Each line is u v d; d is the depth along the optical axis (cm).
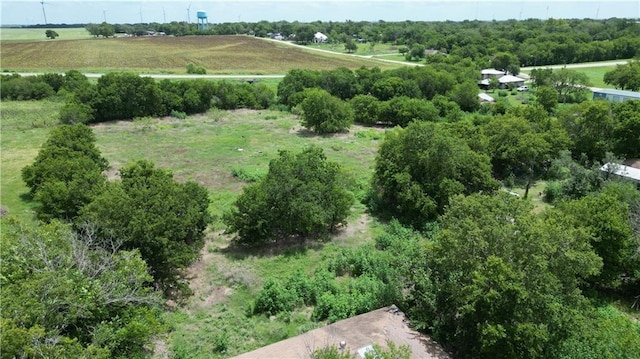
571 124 4594
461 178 3453
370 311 2128
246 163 4625
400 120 6275
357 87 7688
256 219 2858
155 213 2355
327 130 5866
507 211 2019
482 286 1723
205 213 2875
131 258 2016
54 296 1574
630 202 2728
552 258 1827
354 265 2627
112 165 4466
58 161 3403
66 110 5719
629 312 2341
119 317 1806
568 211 2519
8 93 7119
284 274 2609
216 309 2288
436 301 1981
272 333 2089
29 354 1346
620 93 7169
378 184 3628
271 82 9169
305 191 2950
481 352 1817
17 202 3581
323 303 2220
